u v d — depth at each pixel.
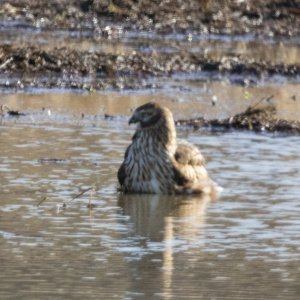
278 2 44.47
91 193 19.58
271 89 32.25
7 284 14.90
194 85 32.12
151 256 16.31
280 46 40.09
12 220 17.91
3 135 23.98
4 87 29.72
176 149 20.67
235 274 15.65
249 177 21.31
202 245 16.97
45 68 31.73
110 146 23.38
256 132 25.94
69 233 17.33
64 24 40.50
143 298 14.53
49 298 14.40
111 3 42.31
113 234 17.41
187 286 15.07
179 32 41.25
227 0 44.09
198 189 20.34
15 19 40.53
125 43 38.09
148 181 20.31
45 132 24.52
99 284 15.02
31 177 20.56
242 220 18.42
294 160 22.81
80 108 27.66
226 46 39.12
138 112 20.67
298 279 15.49
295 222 18.34
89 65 32.44
